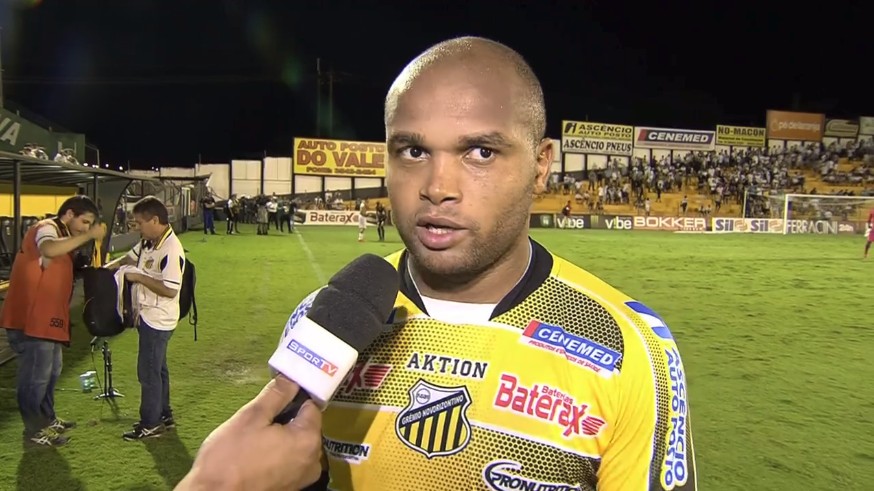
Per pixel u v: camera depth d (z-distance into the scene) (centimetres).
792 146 4856
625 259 2016
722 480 430
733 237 3412
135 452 473
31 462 453
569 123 4447
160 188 2372
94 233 498
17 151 1745
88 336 838
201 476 74
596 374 108
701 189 4619
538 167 109
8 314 477
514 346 110
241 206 4003
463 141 95
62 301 486
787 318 1045
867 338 893
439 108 95
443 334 113
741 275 1634
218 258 1842
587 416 107
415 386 111
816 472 443
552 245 2589
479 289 113
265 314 1002
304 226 3856
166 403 518
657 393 110
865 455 473
